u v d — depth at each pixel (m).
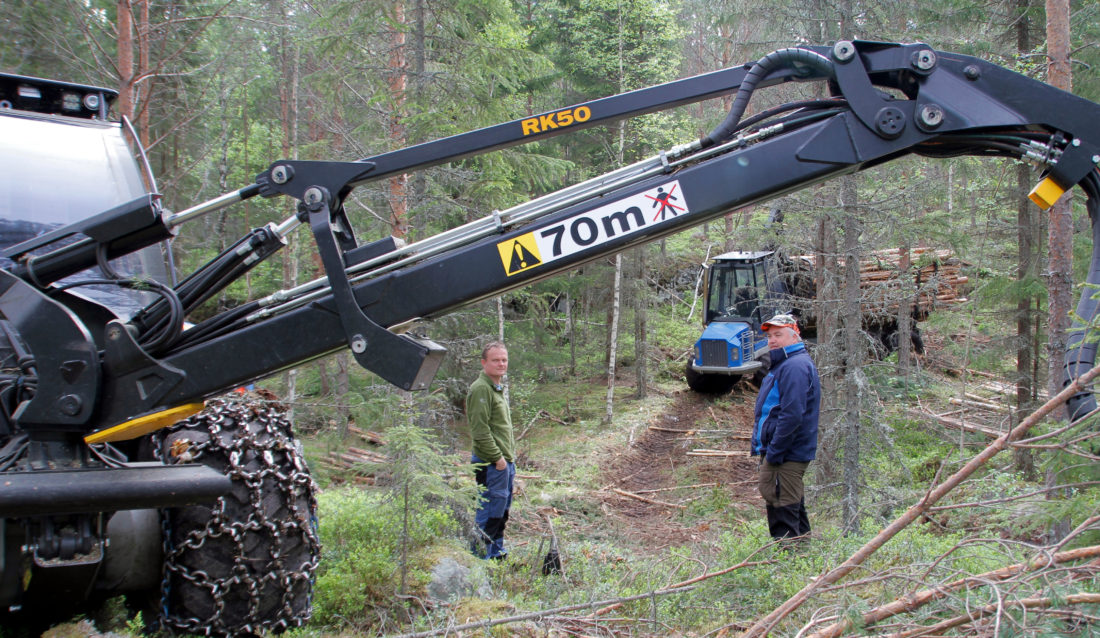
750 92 2.89
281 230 2.75
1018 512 2.89
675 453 12.33
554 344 16.02
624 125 16.77
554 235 2.80
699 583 3.93
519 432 13.76
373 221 9.54
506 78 9.70
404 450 4.35
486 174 9.09
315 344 2.72
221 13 9.95
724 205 2.84
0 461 2.52
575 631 3.63
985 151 3.00
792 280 13.51
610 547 6.75
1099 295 2.72
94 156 4.01
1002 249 10.00
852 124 2.88
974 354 9.62
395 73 8.98
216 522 3.11
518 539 7.12
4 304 2.62
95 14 10.41
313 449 8.76
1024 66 8.62
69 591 2.87
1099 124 2.84
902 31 9.05
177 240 12.62
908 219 8.01
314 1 10.71
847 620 2.56
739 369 14.62
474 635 3.52
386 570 4.25
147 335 2.76
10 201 3.64
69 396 2.57
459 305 2.81
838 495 8.54
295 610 3.31
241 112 16.17
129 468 2.57
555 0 18.22
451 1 8.90
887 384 9.29
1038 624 2.34
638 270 16.50
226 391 2.75
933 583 2.71
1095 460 2.58
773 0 8.80
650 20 17.80
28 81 4.07
